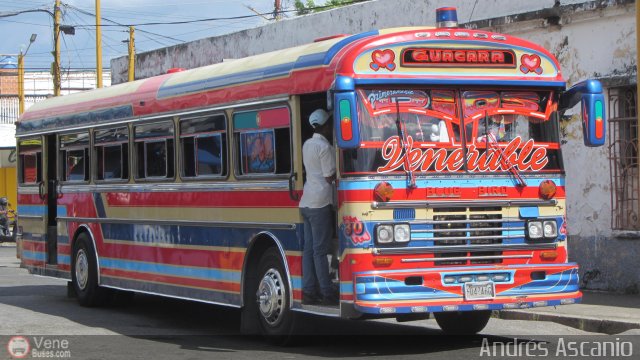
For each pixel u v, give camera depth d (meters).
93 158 14.81
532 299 9.91
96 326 12.76
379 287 9.35
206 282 11.96
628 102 15.11
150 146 13.27
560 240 10.22
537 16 16.11
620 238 15.11
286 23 22.50
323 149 10.03
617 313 12.96
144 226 13.38
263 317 10.88
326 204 10.05
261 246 11.16
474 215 9.84
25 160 17.00
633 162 15.01
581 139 15.71
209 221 11.86
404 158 9.63
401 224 9.53
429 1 18.23
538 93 10.31
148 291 13.31
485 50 10.05
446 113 9.87
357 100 9.55
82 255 15.12
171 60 27.50
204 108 11.98
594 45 15.44
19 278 20.97
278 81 10.63
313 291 10.20
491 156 9.97
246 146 11.21
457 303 9.58
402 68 9.73
